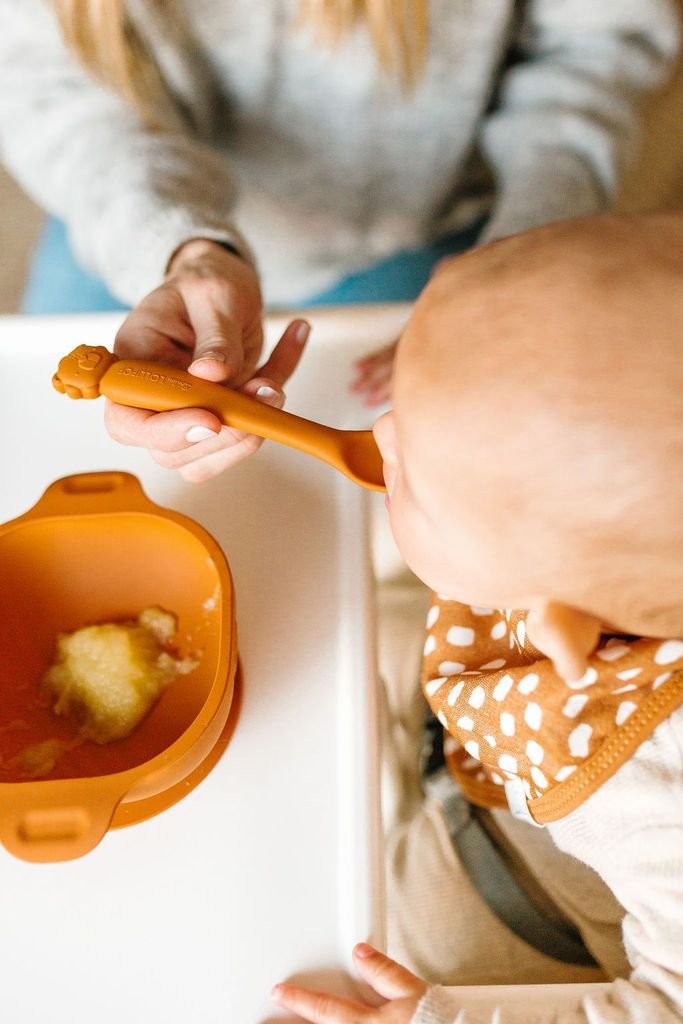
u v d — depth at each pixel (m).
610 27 0.95
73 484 0.57
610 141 0.93
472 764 0.71
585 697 0.51
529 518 0.42
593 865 0.55
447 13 0.87
